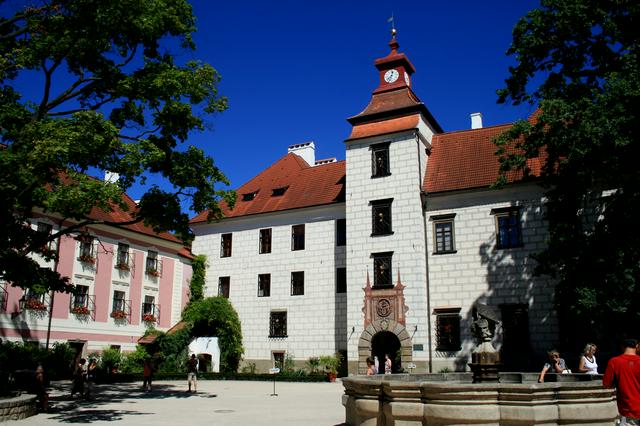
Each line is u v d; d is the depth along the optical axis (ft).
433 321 103.71
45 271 64.34
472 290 102.01
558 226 79.36
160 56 75.92
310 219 127.13
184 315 132.16
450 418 32.24
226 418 53.57
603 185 79.66
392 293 106.22
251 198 140.67
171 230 77.00
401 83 119.75
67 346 109.19
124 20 65.77
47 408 58.90
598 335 89.25
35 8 64.95
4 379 70.38
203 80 75.77
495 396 32.09
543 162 102.42
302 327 122.52
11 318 102.89
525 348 95.71
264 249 132.16
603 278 70.79
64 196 55.57
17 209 61.16
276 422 50.03
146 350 128.06
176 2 73.56
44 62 65.77
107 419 53.36
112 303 125.70
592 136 67.21
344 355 116.26
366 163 114.73
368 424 36.55
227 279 135.64
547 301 95.61
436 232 107.86
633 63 69.72
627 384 29.58
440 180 110.42
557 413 31.73
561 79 80.18
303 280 124.88
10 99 66.23
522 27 80.74
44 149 53.16
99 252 120.78
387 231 109.50
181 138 77.20
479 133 117.50
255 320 128.67
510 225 102.32
